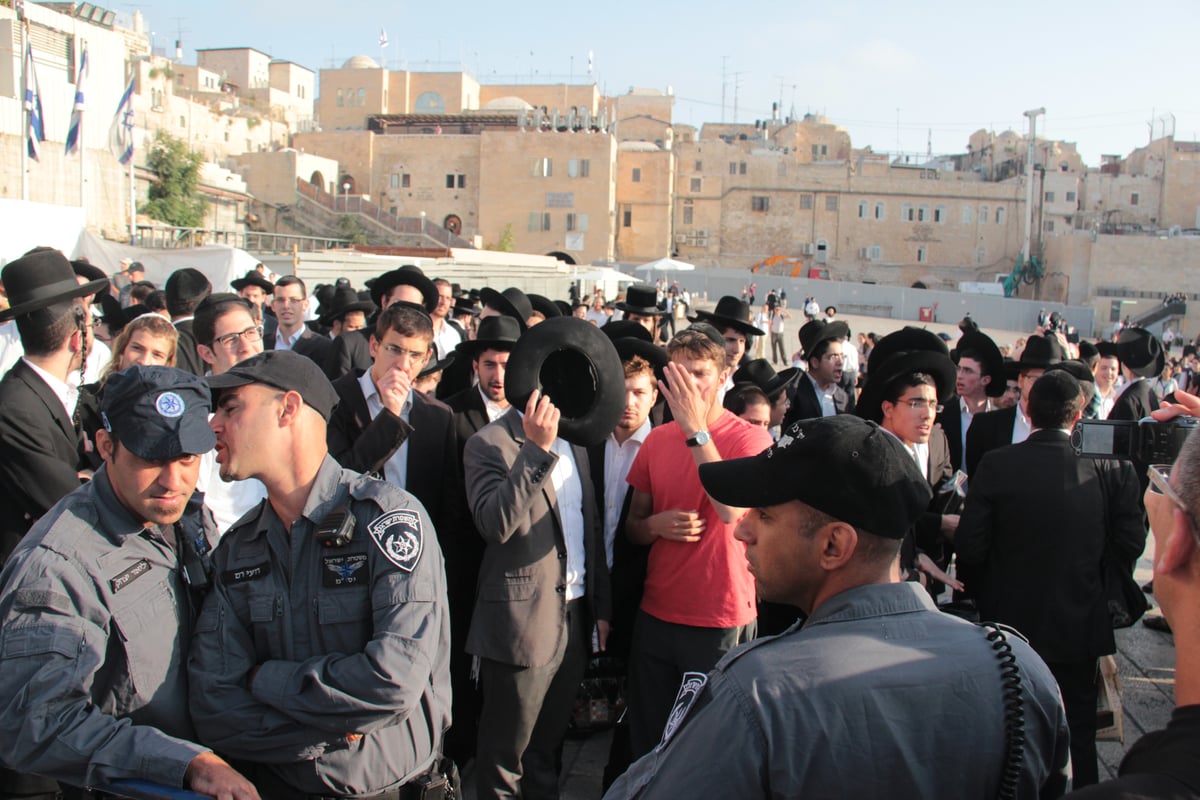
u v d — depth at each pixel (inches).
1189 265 2721.5
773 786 65.6
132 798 88.5
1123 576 162.7
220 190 2055.9
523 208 2721.5
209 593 104.6
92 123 1296.8
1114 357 327.0
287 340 303.4
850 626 72.8
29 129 1026.1
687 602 154.9
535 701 148.0
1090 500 159.3
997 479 164.7
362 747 101.0
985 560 168.7
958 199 3085.6
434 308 278.5
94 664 91.1
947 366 186.4
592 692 195.0
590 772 187.0
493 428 154.1
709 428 164.4
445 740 181.9
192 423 94.3
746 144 3085.6
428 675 98.0
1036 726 70.5
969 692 68.6
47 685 88.0
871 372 209.8
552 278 1574.8
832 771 65.2
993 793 67.7
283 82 3388.3
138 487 94.7
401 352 163.9
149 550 100.0
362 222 2351.1
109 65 1333.7
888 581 76.7
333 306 341.7
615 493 186.2
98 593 94.1
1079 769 161.5
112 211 1334.9
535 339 138.9
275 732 95.8
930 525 192.1
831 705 66.6
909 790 65.6
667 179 2952.8
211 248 669.9
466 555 179.3
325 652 99.1
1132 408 295.6
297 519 102.1
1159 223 3336.6
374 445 157.6
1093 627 157.9
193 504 109.7
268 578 101.1
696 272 2512.3
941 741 66.8
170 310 259.4
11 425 147.5
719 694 70.5
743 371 283.3
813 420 79.2
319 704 93.9
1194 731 53.0
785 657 70.3
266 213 2319.1
